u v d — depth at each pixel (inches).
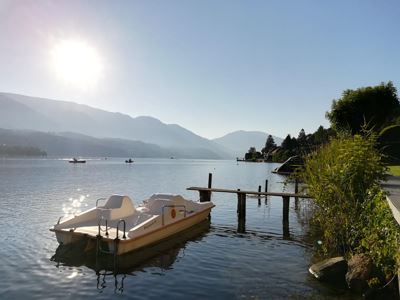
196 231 828.0
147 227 657.6
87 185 1964.8
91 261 587.2
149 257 618.5
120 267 564.1
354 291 450.9
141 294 464.1
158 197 788.6
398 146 1438.2
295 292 456.8
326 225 631.8
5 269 549.3
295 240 748.6
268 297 445.1
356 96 2062.0
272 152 6353.3
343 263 497.4
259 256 626.8
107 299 450.3
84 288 483.8
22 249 652.7
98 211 696.4
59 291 473.7
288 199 972.6
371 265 461.7
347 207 551.8
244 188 1873.8
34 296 457.1
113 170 3868.1
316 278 498.0
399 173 1044.5
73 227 641.0
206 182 2268.7
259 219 990.4
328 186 570.9
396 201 389.4
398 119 2229.3
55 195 1476.4
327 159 635.5
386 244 419.5
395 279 426.9
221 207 1196.5
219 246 696.4
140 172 3521.2
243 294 457.7
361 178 550.6
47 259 597.0
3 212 1049.5
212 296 454.3
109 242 586.6
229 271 545.3
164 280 510.9
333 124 2090.3
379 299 420.2
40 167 4347.9
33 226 850.1
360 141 575.2
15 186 1840.6
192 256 626.2
